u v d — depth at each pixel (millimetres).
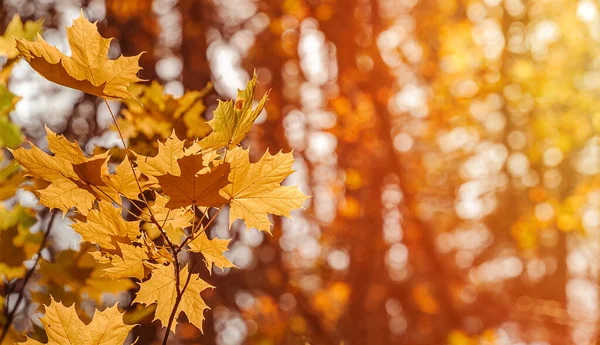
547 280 15945
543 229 12805
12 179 1858
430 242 10930
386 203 11125
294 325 9898
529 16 13000
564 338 12086
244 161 1140
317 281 11531
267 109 10594
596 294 14688
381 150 11242
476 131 13984
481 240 16781
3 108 2033
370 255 11023
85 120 4414
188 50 8414
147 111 1921
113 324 1240
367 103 11344
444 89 12969
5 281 1998
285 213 1188
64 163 1124
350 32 11258
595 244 15047
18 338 1938
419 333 10930
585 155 13008
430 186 15523
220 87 4883
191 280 1264
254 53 10898
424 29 12500
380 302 11133
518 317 12438
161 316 1265
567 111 12688
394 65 11656
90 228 1166
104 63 1097
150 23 7812
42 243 1998
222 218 4406
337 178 11336
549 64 12789
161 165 1110
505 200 15344
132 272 1178
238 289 9852
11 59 2025
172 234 1612
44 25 5754
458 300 12242
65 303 1975
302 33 11320
